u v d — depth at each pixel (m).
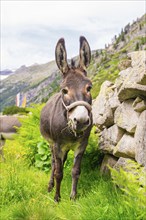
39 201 2.54
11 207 2.45
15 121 5.89
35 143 4.17
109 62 83.62
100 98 3.39
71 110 2.32
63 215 2.25
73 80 2.40
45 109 3.16
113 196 2.36
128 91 2.57
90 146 3.43
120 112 2.83
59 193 2.70
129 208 1.96
